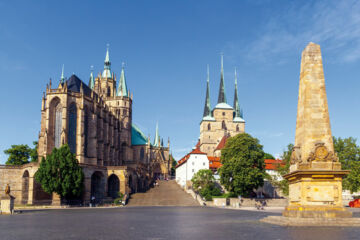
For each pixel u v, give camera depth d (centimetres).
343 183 8319
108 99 18888
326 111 2822
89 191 9738
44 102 11200
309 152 2778
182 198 10475
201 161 15062
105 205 9319
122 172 10506
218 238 2073
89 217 4472
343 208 2673
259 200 9812
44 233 2523
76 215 4991
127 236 2283
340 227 2459
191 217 4353
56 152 8794
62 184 8544
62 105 10944
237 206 8644
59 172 8606
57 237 2270
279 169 10444
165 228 2822
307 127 2805
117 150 15438
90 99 12075
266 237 2017
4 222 3712
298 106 3000
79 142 11244
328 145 2780
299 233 2144
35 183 9181
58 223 3484
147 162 19662
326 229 2342
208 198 10694
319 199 2688
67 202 9106
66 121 10944
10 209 5641
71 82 12812
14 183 9600
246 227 2733
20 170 9669
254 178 9638
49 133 10888
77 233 2495
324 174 2686
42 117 11125
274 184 11062
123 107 18762
